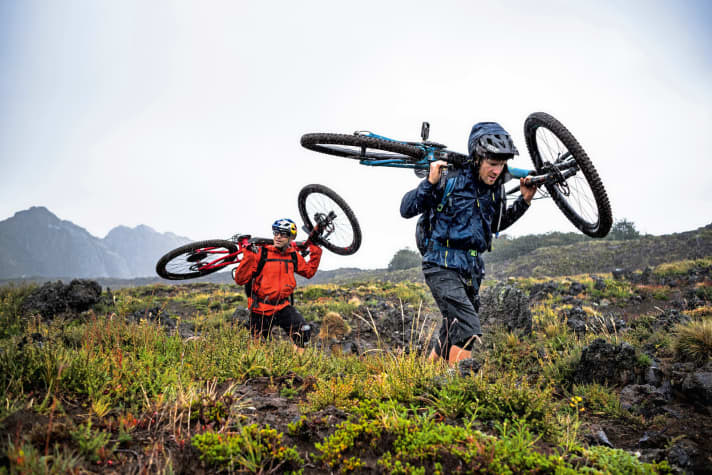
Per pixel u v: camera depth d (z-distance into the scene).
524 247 77.31
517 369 4.86
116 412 2.52
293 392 3.25
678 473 2.22
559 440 2.47
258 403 2.96
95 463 1.97
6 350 2.89
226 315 11.53
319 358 4.48
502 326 7.31
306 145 4.35
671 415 3.20
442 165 3.63
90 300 11.52
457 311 3.77
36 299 10.84
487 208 3.83
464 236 3.79
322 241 6.32
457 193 3.75
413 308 12.68
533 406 2.71
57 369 2.73
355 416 2.65
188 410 2.55
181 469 1.99
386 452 2.13
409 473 1.94
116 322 4.80
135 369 3.12
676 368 3.97
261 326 5.23
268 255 5.29
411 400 2.98
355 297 15.76
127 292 17.78
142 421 2.41
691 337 4.30
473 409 2.79
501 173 3.82
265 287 5.19
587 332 6.87
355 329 9.88
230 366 3.59
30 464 1.74
